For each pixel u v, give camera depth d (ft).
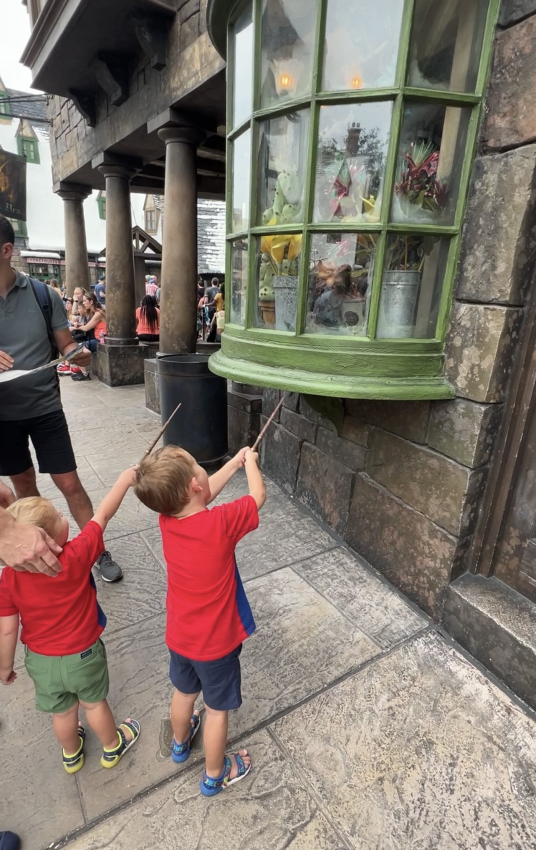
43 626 4.19
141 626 7.00
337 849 4.25
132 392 20.97
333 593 7.79
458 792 4.77
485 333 5.87
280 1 6.13
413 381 6.33
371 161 5.95
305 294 6.51
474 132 5.71
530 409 5.82
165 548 4.38
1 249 6.16
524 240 5.43
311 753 5.14
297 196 6.53
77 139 20.47
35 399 6.91
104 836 4.33
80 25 12.35
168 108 12.42
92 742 5.27
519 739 5.34
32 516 4.02
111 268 20.72
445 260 6.24
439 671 6.25
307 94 6.05
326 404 8.68
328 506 9.65
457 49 5.59
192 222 13.73
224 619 4.30
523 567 6.30
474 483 6.39
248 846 4.26
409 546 7.51
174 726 4.86
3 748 5.16
